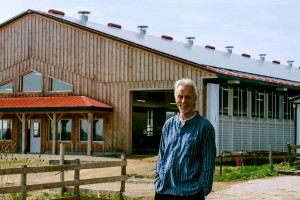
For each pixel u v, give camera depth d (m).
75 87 33.91
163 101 36.94
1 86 37.09
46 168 11.95
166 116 43.03
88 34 33.56
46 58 35.31
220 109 28.70
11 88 36.66
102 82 32.75
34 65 35.78
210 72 27.61
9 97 36.59
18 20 36.72
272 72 39.19
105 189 15.98
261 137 32.22
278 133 34.03
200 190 5.49
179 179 5.58
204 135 5.57
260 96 32.34
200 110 28.05
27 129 34.78
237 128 29.97
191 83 5.66
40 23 35.72
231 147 29.28
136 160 28.03
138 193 15.63
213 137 5.61
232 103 29.72
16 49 36.72
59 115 33.31
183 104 5.62
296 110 27.53
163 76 30.03
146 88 30.75
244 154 26.47
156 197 5.75
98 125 32.47
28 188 11.54
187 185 5.54
